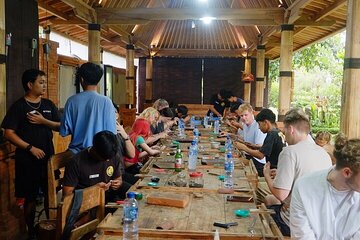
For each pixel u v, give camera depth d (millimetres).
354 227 1763
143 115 5156
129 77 12602
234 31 13781
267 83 16578
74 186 2717
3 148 3637
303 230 1791
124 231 1987
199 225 2133
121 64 18031
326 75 18016
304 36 11305
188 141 5594
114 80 13250
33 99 3605
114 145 2725
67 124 3180
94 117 3146
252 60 15047
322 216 1779
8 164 3742
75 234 2148
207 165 3754
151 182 3045
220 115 9844
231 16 8609
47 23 9203
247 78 13922
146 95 15273
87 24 8797
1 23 3691
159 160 4004
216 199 2625
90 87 3219
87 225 2264
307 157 2596
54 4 8250
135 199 2459
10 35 4441
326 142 4699
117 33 11047
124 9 8727
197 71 15570
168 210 2375
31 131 3537
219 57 15422
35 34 5398
